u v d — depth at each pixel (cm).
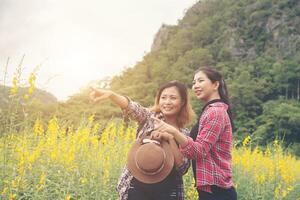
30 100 499
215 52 8362
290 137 4528
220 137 398
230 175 404
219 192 396
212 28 9238
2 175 495
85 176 616
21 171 512
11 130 493
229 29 8706
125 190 388
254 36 8375
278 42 8000
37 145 619
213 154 397
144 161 377
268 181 994
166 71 7762
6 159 498
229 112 418
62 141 668
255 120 4800
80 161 668
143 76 7525
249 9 8906
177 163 388
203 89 420
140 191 383
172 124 410
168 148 385
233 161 964
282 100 5812
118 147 773
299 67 6475
